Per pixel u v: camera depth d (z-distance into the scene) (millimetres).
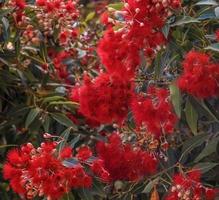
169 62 974
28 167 938
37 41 1150
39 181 923
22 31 1146
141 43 930
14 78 1138
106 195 1080
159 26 928
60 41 1189
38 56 1192
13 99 1166
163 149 1008
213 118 970
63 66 1245
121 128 1057
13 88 1165
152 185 1015
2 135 1138
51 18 1145
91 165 968
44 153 933
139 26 919
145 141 1022
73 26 1243
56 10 1142
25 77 1153
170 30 951
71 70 1262
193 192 961
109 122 979
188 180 960
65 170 929
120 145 1029
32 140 1127
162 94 952
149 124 966
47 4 1135
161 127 975
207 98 977
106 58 937
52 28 1161
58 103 1115
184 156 1017
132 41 928
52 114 1107
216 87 924
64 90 1198
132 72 941
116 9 1023
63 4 1146
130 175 1032
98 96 948
